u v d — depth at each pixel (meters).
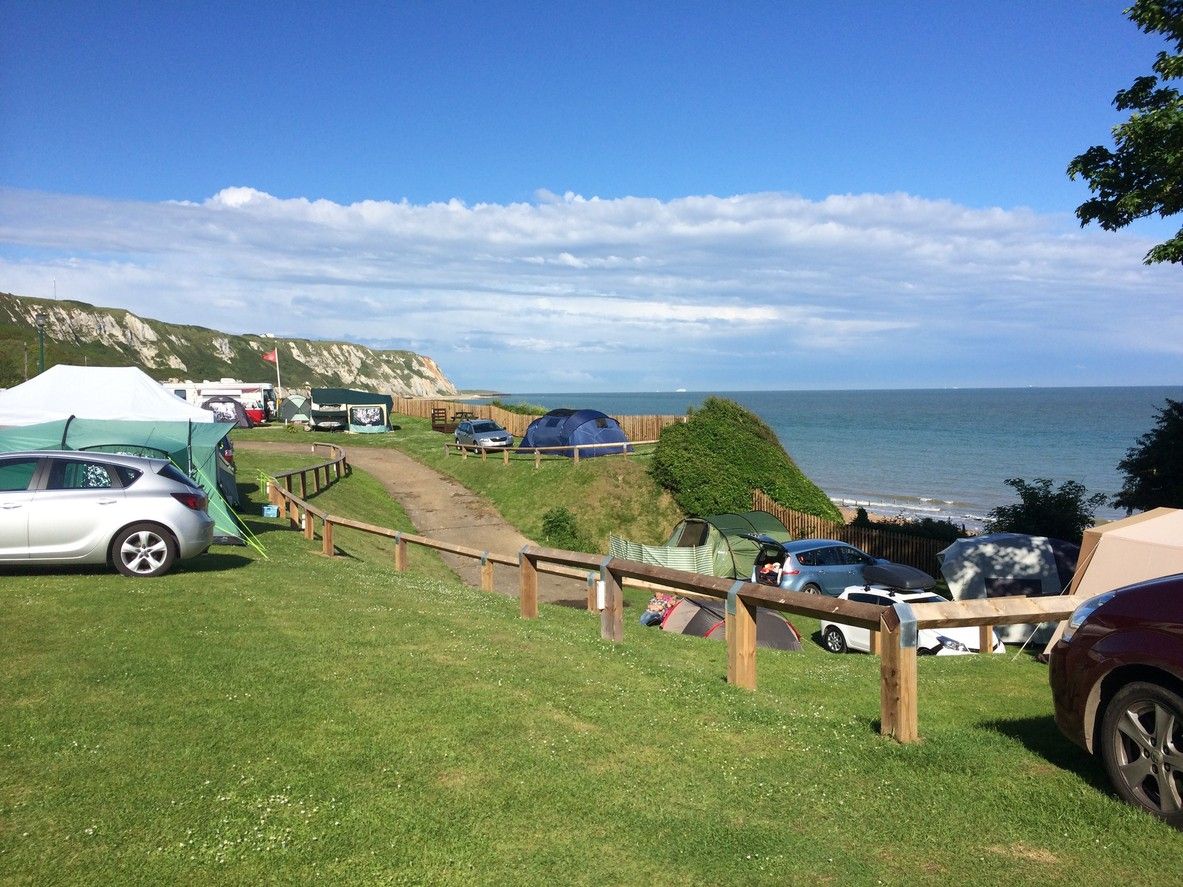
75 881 3.64
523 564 10.27
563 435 39.03
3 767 4.80
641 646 9.84
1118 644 4.50
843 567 22.03
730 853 4.01
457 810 4.42
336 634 8.30
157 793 4.52
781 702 6.68
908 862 3.92
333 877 3.75
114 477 11.16
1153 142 14.38
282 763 4.96
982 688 7.89
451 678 6.81
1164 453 21.08
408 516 32.16
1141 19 14.52
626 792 4.69
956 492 55.81
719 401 34.72
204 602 9.64
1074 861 3.89
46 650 7.30
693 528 26.44
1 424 19.09
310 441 50.62
